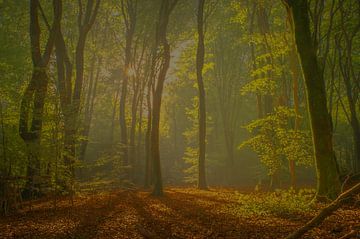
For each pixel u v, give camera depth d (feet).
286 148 53.52
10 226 36.52
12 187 46.78
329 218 35.06
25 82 67.05
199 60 86.53
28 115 50.21
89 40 117.60
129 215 43.42
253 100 150.51
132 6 102.01
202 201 56.54
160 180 66.08
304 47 45.37
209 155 132.77
